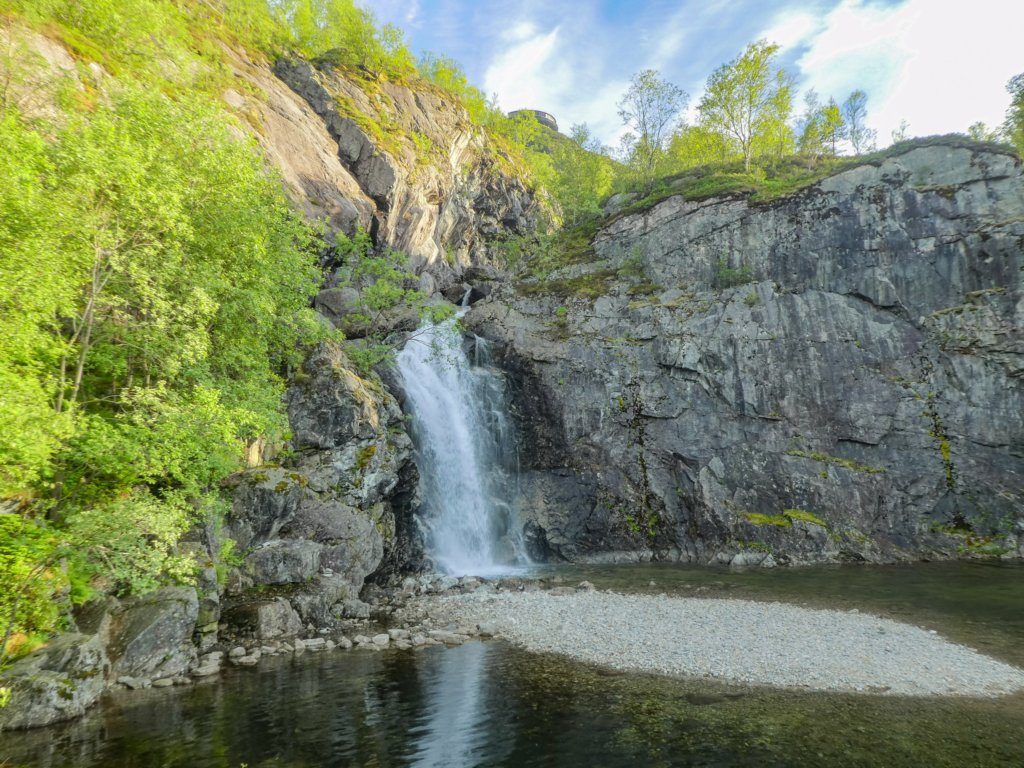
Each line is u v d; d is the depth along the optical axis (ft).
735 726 48.19
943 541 139.85
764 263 178.19
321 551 90.12
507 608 88.53
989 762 41.86
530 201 299.38
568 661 64.85
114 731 46.78
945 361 152.76
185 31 145.18
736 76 239.30
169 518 58.03
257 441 96.12
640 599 95.66
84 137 60.59
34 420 46.91
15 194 49.06
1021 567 123.24
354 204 174.81
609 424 161.17
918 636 73.15
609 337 172.45
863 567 129.59
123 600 63.00
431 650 69.15
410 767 41.55
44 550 50.93
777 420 153.89
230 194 77.20
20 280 48.21
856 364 156.66
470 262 260.62
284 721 49.16
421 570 120.88
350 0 236.43
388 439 116.88
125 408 69.41
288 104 177.58
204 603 68.39
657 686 57.21
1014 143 210.18
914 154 171.42
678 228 194.49
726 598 97.40
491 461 159.33
